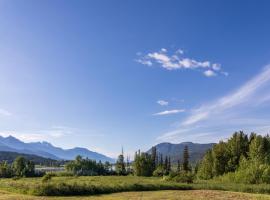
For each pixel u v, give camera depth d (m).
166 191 85.56
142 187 89.31
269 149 130.62
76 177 174.50
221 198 69.31
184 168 195.12
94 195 75.81
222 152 145.25
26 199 64.75
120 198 68.62
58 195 75.75
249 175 115.88
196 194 77.38
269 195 77.62
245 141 144.62
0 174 195.75
